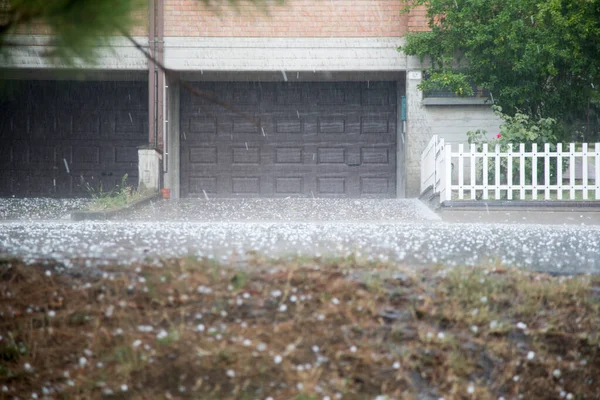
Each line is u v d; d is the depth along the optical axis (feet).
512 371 24.07
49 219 70.64
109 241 43.21
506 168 82.64
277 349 23.27
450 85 92.68
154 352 22.91
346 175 106.63
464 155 73.51
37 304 26.43
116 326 24.89
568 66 89.45
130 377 22.15
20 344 24.00
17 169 107.76
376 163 106.42
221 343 23.32
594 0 80.53
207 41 99.40
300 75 105.40
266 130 107.04
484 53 88.79
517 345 25.12
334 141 106.52
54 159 107.86
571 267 33.94
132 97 107.76
